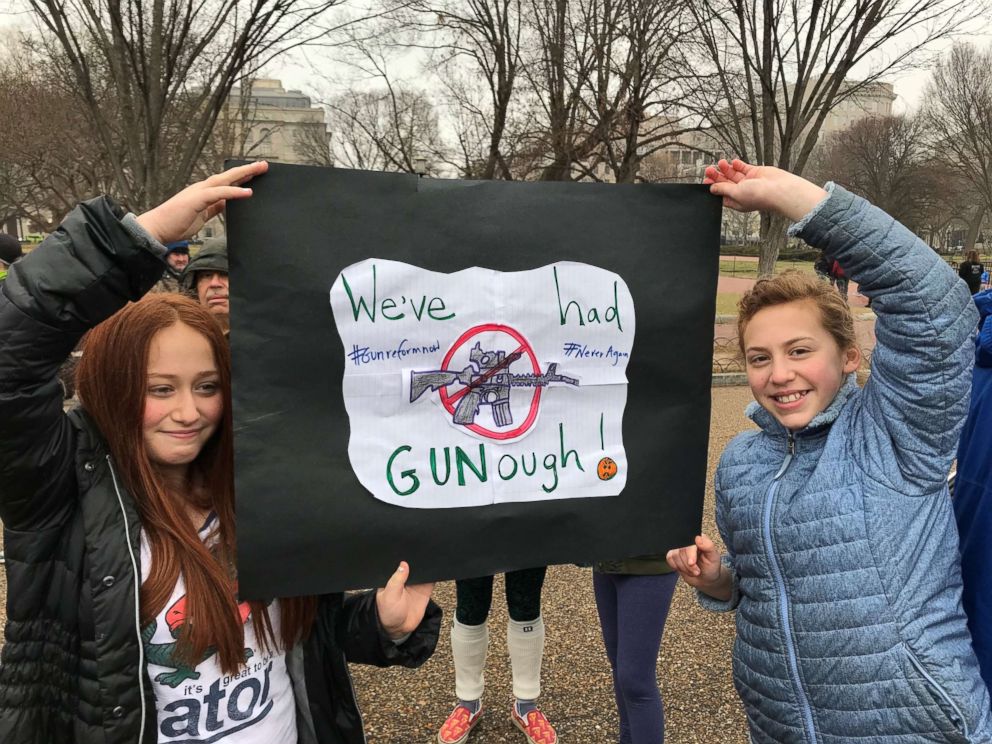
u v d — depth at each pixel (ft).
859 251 4.45
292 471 4.40
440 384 4.66
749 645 5.27
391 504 4.59
